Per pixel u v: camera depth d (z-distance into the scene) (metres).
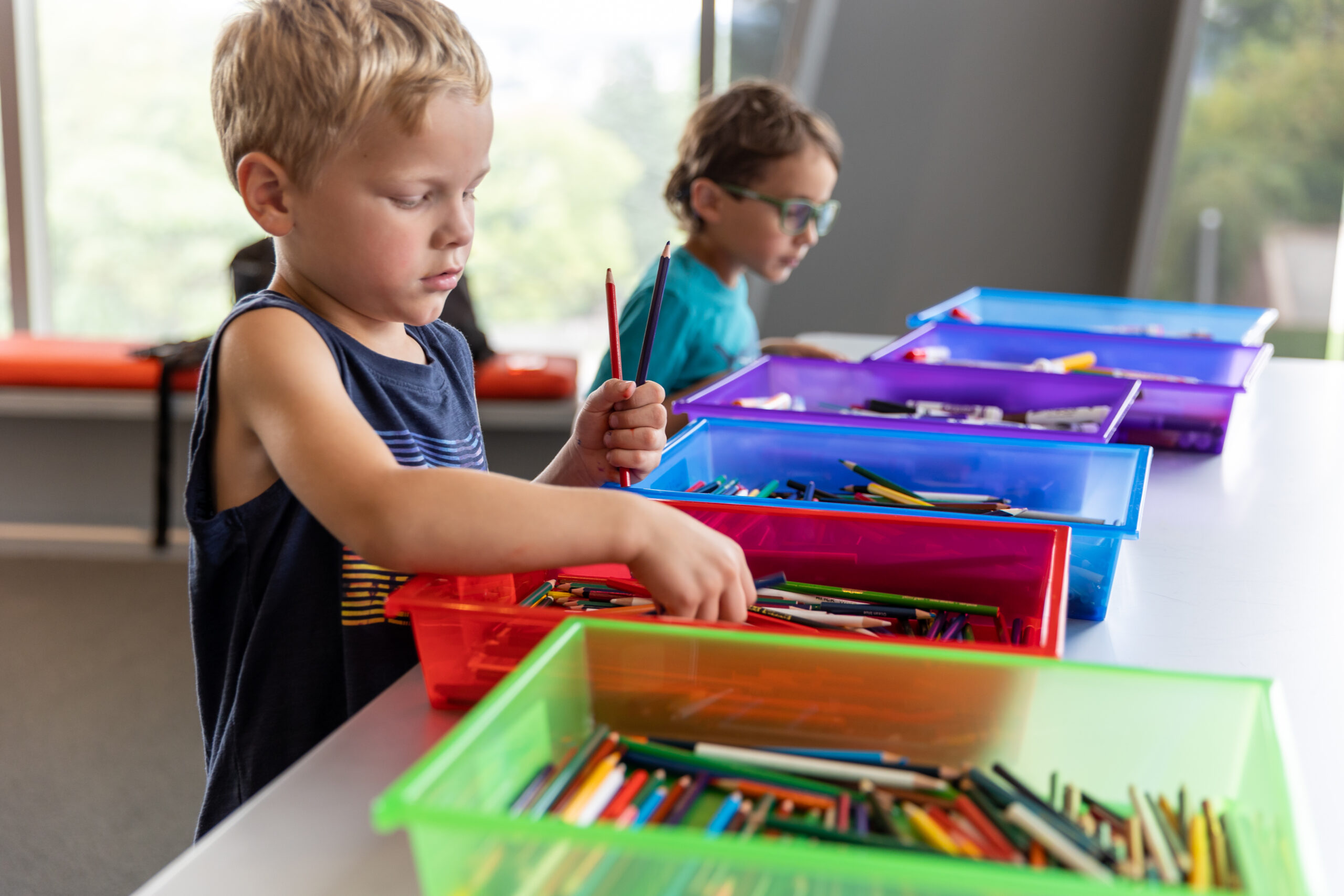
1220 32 2.88
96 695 1.90
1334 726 0.52
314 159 0.62
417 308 0.67
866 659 0.44
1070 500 0.81
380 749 0.48
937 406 1.07
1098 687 0.42
